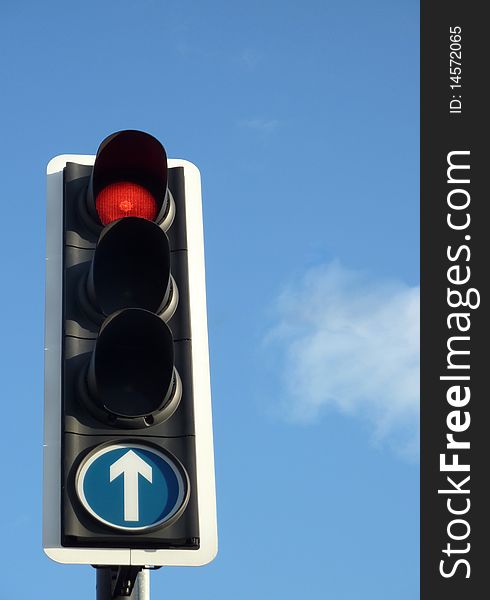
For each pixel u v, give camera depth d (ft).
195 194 23.21
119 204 22.26
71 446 20.22
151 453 20.45
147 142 22.25
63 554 19.89
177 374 21.16
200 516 20.57
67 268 21.81
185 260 22.27
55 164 23.00
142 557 20.01
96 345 20.35
